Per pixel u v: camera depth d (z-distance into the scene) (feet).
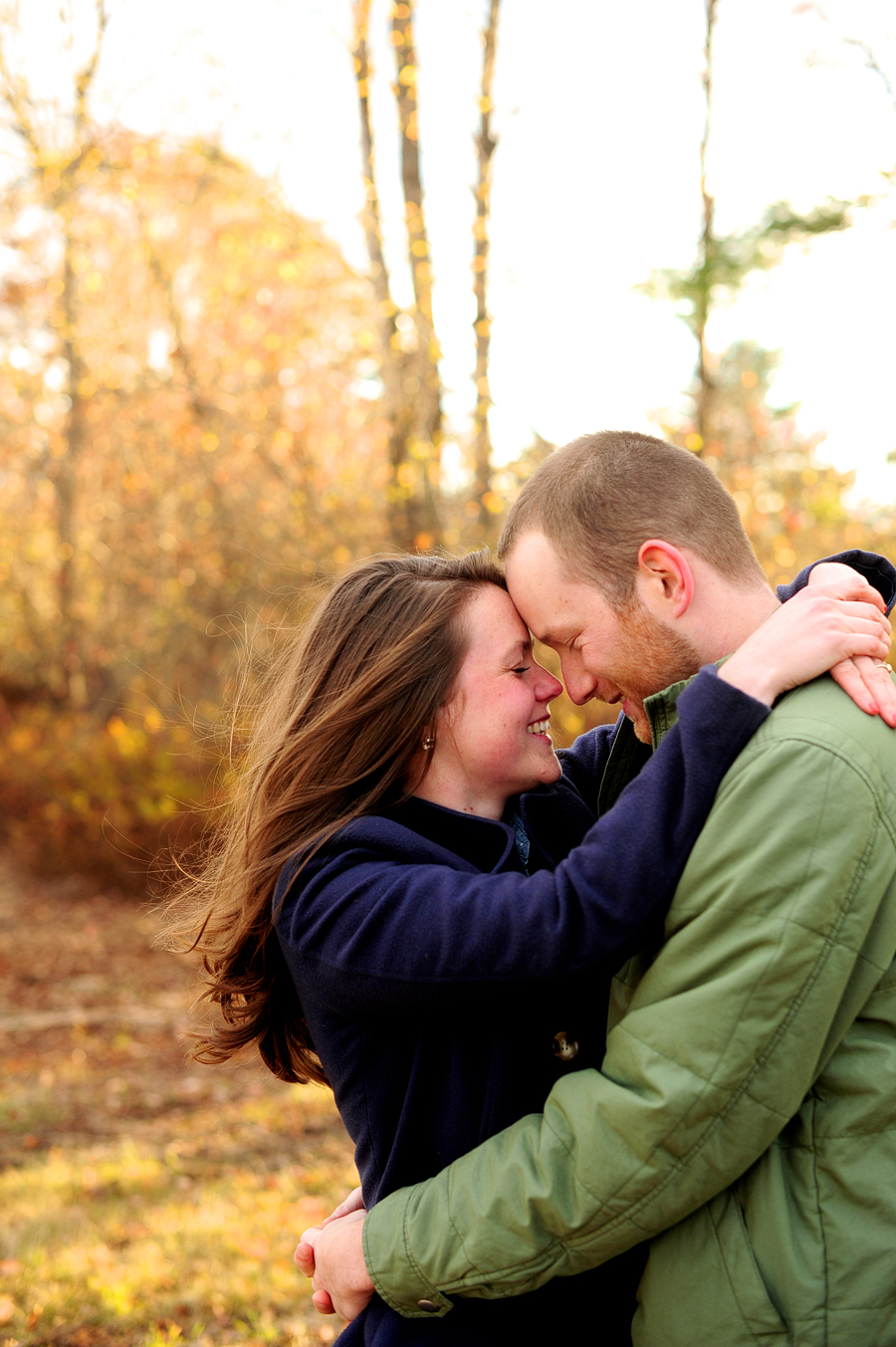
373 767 4.93
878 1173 3.87
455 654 4.97
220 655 42.78
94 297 46.42
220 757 6.39
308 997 4.72
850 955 3.78
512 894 4.16
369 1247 4.34
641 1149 3.84
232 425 36.52
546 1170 4.01
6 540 51.37
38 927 32.22
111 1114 18.57
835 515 30.83
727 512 4.74
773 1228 3.91
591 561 4.66
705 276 30.25
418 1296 4.25
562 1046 4.53
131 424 44.34
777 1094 3.78
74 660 49.39
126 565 47.24
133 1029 23.54
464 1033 4.55
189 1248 12.42
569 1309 4.40
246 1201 14.01
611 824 4.10
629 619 4.65
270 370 36.86
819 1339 3.80
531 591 4.86
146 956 29.27
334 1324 10.57
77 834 35.76
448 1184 4.26
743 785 3.93
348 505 33.76
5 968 28.22
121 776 36.17
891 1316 3.81
